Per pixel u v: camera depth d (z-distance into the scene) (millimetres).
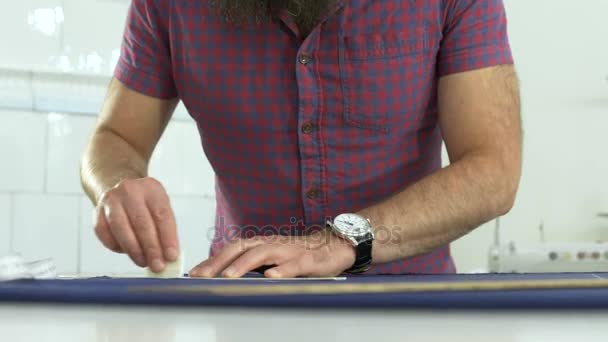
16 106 2176
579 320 366
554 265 2207
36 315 378
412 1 1054
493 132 1023
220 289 411
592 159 2719
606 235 2717
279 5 1035
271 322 351
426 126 1138
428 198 939
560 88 2717
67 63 2191
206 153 1196
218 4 1041
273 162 1132
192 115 1176
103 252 2242
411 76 1083
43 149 2203
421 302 396
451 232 949
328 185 1118
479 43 1055
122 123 1156
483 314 384
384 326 339
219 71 1103
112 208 778
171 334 308
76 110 2223
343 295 403
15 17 2143
